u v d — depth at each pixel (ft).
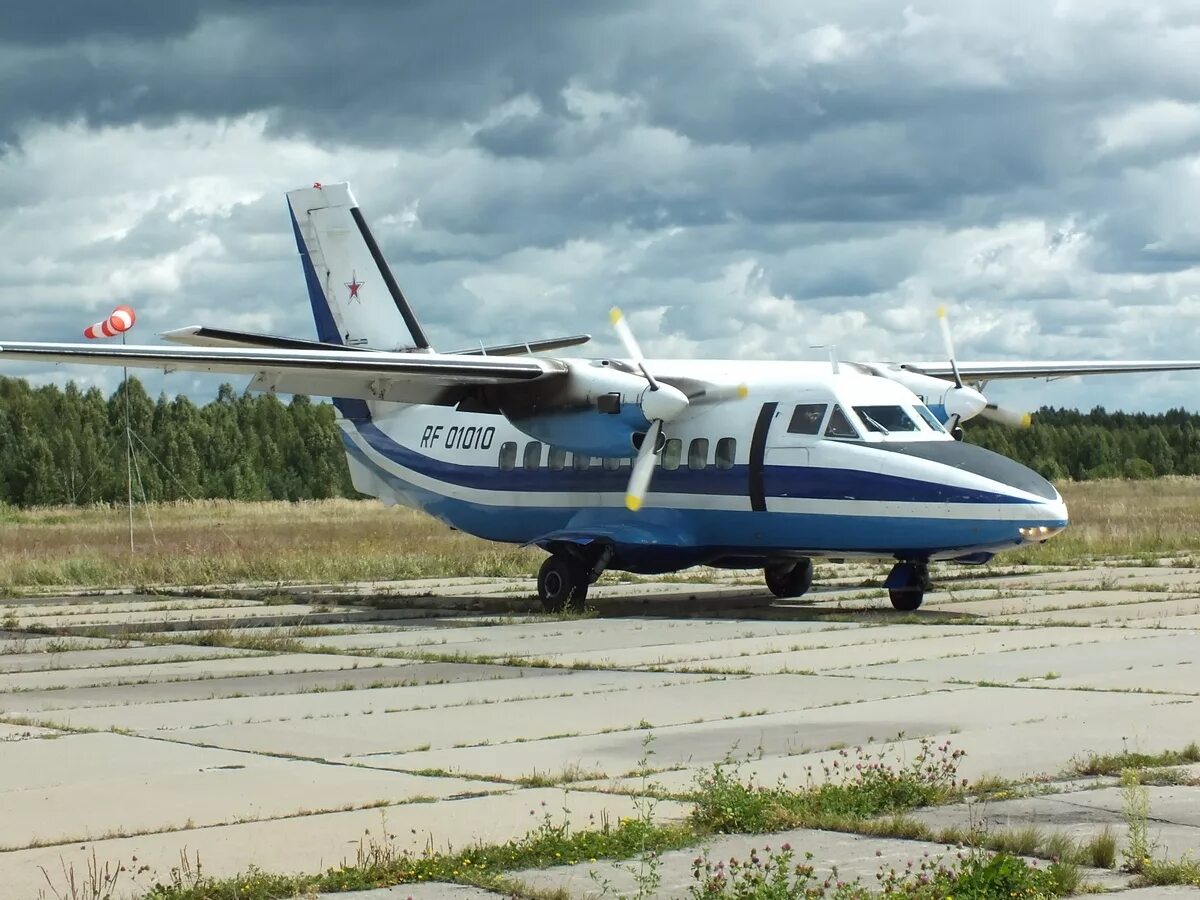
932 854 25.63
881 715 39.83
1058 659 50.93
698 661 52.90
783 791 29.89
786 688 45.32
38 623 73.51
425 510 89.25
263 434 372.38
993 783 30.91
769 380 73.00
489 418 85.92
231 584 99.40
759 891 22.24
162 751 36.17
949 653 53.26
